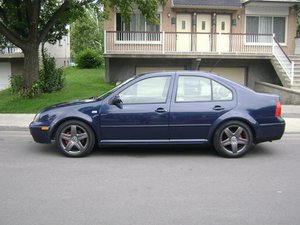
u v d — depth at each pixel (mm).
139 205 5109
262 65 23219
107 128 7594
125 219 4656
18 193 5562
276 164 7254
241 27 23828
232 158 7672
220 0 22922
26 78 16828
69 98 16156
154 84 7703
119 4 16453
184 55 21469
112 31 21844
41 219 4652
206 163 7277
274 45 21750
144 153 8023
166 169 6844
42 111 7887
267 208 5035
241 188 5828
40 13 18422
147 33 22453
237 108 7621
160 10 22875
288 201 5293
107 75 22047
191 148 8500
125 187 5844
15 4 17328
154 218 4691
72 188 5785
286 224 4543
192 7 22859
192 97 7684
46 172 6633
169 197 5418
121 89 7676
